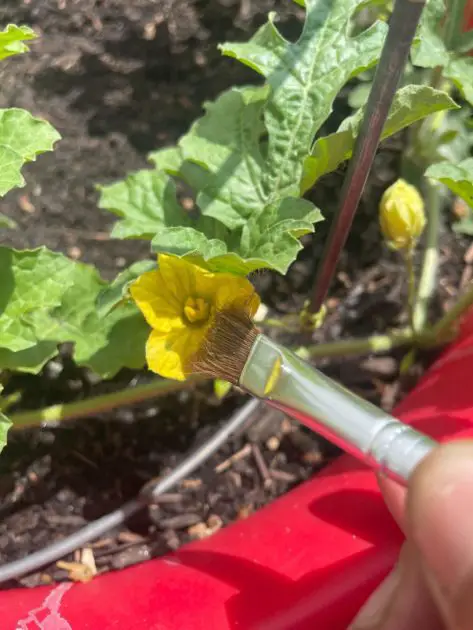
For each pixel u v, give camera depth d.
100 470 0.22
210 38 0.27
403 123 0.16
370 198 0.26
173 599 0.15
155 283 0.15
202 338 0.14
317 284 0.19
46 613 0.15
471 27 0.19
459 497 0.10
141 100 0.27
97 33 0.27
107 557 0.20
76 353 0.20
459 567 0.10
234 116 0.19
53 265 0.17
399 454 0.12
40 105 0.26
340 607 0.14
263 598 0.14
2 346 0.17
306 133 0.17
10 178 0.15
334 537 0.15
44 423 0.20
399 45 0.12
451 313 0.21
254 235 0.16
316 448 0.22
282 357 0.14
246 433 0.22
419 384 0.20
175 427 0.22
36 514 0.21
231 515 0.21
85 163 0.26
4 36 0.15
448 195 0.26
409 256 0.20
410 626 0.12
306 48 0.17
